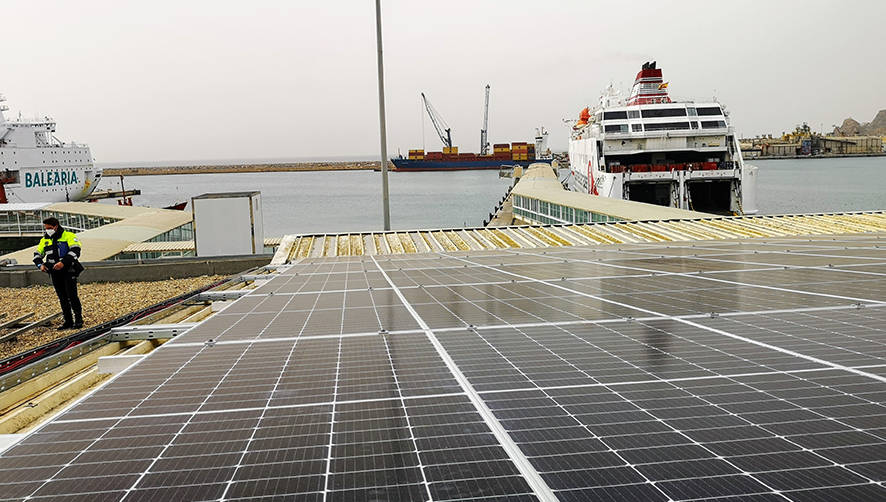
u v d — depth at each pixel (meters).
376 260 18.05
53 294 18.64
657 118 63.75
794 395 4.12
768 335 5.96
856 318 6.62
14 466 3.31
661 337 6.05
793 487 2.76
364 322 7.56
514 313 7.75
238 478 3.06
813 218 25.38
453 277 12.41
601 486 2.84
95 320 15.04
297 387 4.76
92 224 54.16
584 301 8.50
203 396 4.60
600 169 63.16
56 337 13.41
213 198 22.53
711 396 4.15
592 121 76.00
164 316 10.26
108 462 3.33
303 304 9.41
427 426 3.75
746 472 2.94
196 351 6.27
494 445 3.40
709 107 64.88
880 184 147.12
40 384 6.77
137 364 5.76
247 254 22.91
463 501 2.71
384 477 3.01
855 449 3.18
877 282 9.19
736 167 60.25
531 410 4.00
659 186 66.69
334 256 20.42
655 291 9.18
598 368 4.99
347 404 4.26
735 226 24.06
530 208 60.75
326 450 3.40
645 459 3.14
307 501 2.77
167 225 41.28
